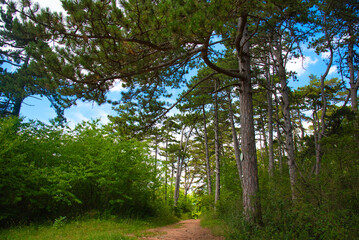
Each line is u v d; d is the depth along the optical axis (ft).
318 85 68.90
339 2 34.22
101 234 24.14
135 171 42.70
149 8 18.35
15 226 27.81
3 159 28.63
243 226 20.12
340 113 38.40
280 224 17.54
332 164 23.52
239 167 52.11
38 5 18.83
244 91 26.50
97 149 40.75
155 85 32.60
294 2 29.22
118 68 22.30
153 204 49.14
